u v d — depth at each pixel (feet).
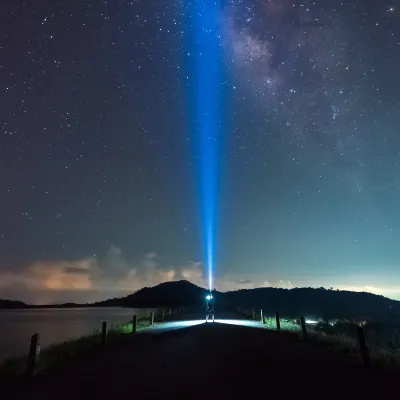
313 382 28.48
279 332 69.77
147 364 37.60
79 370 36.04
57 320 355.97
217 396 24.50
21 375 34.94
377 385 27.55
